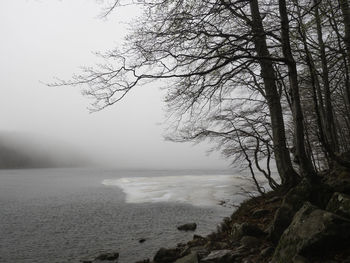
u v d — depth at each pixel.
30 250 14.30
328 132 9.06
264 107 10.56
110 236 16.75
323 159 14.51
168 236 15.98
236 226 6.85
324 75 8.98
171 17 5.66
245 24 7.08
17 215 23.94
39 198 35.28
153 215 22.98
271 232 5.37
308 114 11.61
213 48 5.96
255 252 5.13
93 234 17.38
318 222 3.72
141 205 28.56
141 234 16.86
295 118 5.33
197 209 25.34
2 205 29.62
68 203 30.66
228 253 5.34
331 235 3.46
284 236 4.13
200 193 37.81
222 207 25.95
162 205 28.23
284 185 8.23
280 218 5.23
